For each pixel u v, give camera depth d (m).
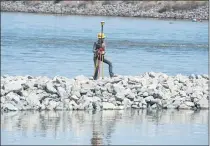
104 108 50.03
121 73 73.94
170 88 53.09
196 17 187.50
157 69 79.88
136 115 48.06
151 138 40.47
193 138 40.66
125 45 112.44
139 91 51.66
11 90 49.50
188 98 52.38
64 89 50.38
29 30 138.50
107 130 42.56
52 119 45.78
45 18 181.75
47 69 77.19
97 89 51.06
